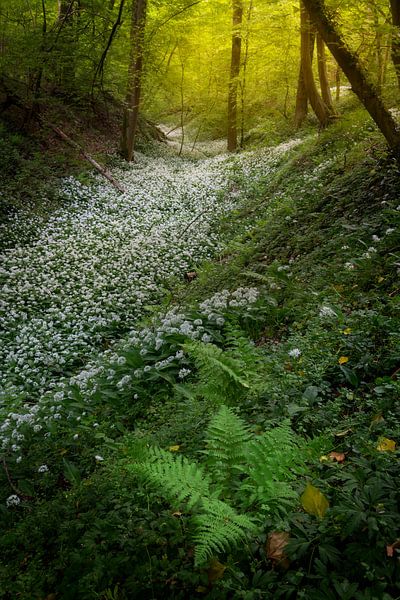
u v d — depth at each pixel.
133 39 19.70
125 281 11.26
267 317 6.70
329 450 3.37
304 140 18.48
